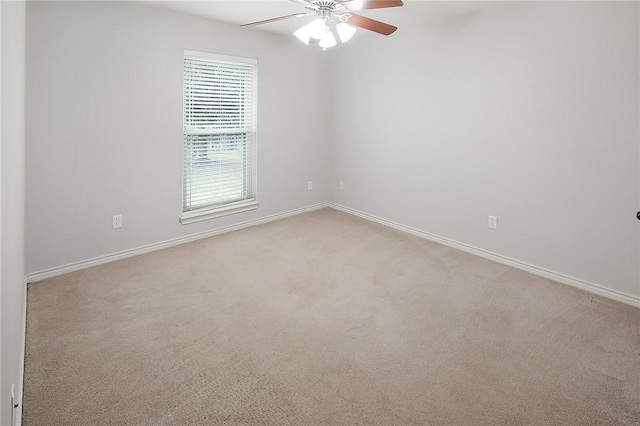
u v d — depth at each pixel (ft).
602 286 9.52
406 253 12.26
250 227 14.71
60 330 7.60
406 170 14.03
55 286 9.50
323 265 11.21
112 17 10.19
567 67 9.50
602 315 8.57
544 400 5.99
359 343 7.44
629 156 8.77
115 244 11.20
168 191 12.19
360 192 16.06
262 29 13.52
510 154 10.93
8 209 3.82
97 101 10.24
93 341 7.29
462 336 7.72
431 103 12.80
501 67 10.78
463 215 12.42
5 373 3.50
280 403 5.85
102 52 10.14
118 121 10.72
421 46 12.80
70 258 10.35
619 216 9.08
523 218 10.88
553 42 9.66
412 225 14.16
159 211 12.07
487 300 9.23
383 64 14.15
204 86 12.59
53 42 9.31
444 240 13.14
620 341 7.58
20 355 6.19
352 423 5.49
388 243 13.14
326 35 8.03
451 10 11.12
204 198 13.37
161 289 9.50
